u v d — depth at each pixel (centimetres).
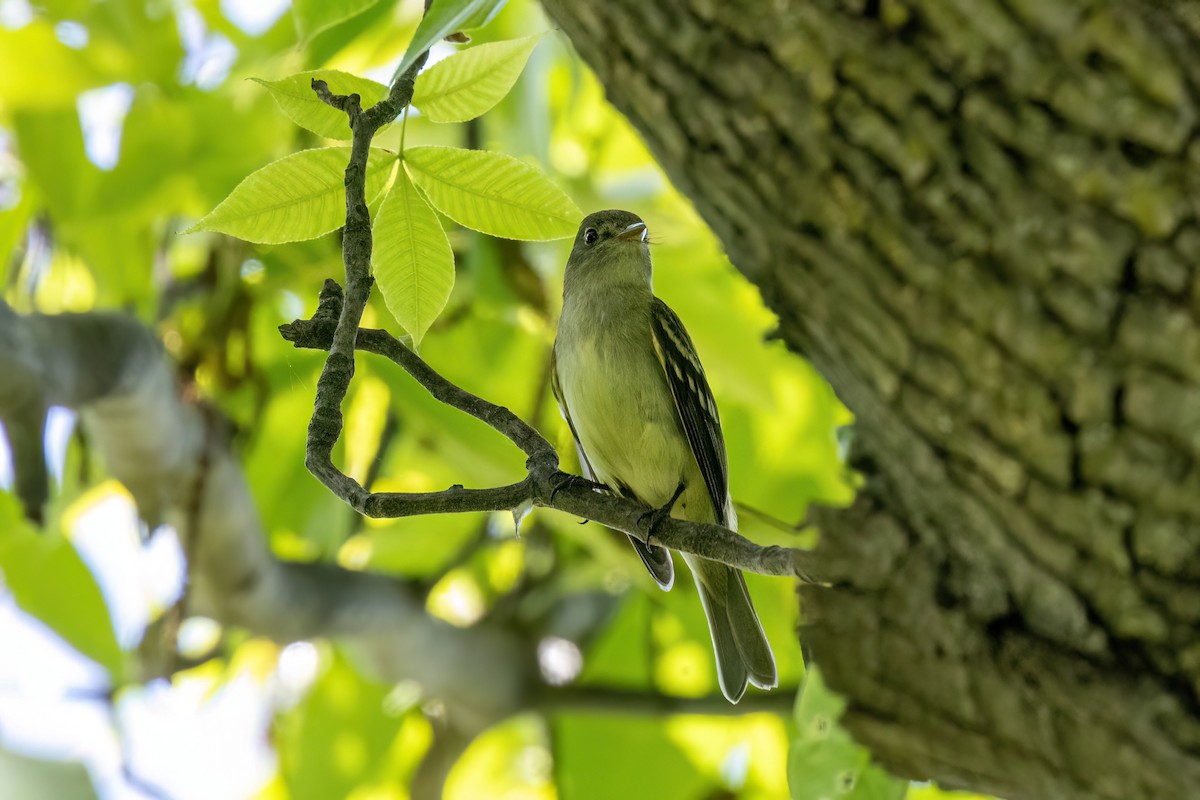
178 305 1257
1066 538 445
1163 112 413
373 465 1253
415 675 1363
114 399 1014
